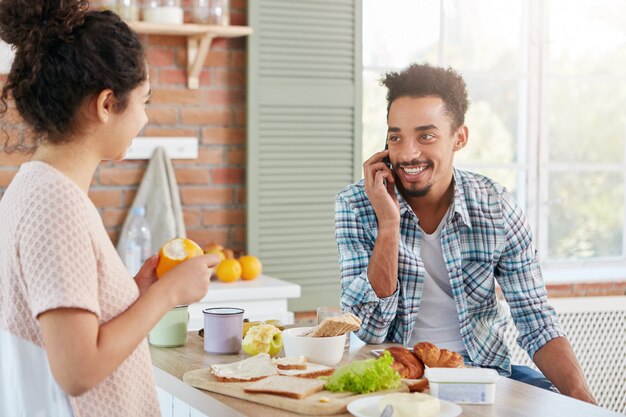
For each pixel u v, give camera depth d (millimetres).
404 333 2334
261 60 3711
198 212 3740
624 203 4484
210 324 2057
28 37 1408
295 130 3801
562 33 4391
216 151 3752
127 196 3613
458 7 4219
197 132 3715
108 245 1472
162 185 3592
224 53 3734
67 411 1446
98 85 1415
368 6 4078
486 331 2389
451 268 2350
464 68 4246
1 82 3289
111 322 1406
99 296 1435
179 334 2121
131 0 3416
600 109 4473
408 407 1514
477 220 2371
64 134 1433
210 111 3729
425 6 4164
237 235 3812
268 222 3783
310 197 3852
